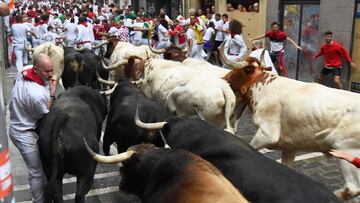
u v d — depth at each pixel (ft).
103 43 42.57
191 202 10.34
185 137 15.38
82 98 20.89
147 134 19.25
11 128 18.30
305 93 18.93
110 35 52.16
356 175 17.48
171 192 11.14
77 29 54.08
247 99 21.65
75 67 35.09
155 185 12.19
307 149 19.17
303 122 18.58
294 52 47.91
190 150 14.74
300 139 18.97
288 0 47.88
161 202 11.38
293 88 19.53
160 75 25.38
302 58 46.98
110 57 40.45
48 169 17.92
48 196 16.84
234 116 23.11
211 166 11.64
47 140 17.42
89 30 53.42
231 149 13.78
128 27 56.90
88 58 36.29
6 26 57.36
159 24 55.31
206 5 71.26
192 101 21.91
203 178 10.78
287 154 21.38
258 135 20.27
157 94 25.32
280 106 19.58
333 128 17.93
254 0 58.85
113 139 21.22
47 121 17.92
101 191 22.62
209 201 10.00
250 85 21.34
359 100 17.70
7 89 42.75
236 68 21.53
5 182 7.91
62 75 36.42
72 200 21.74
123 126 19.92
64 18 82.02
